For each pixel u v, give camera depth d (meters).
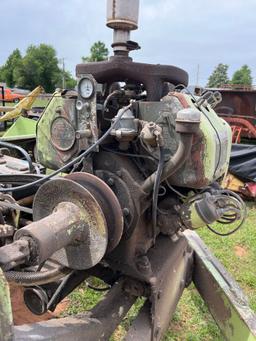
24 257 1.18
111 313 1.67
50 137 1.82
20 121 4.55
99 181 1.53
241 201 1.71
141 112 1.63
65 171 1.86
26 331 1.35
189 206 1.65
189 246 2.27
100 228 1.42
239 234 4.13
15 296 2.70
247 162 5.17
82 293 2.74
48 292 1.86
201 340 2.38
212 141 1.53
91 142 1.63
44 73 65.25
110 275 1.90
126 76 1.72
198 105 1.68
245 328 1.76
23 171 2.51
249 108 11.58
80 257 1.50
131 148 1.71
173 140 1.55
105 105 1.72
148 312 1.71
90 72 1.76
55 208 1.49
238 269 3.34
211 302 2.11
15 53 68.06
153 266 1.78
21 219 2.25
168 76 1.71
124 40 1.76
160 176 1.51
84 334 1.48
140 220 1.71
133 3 1.73
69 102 1.69
